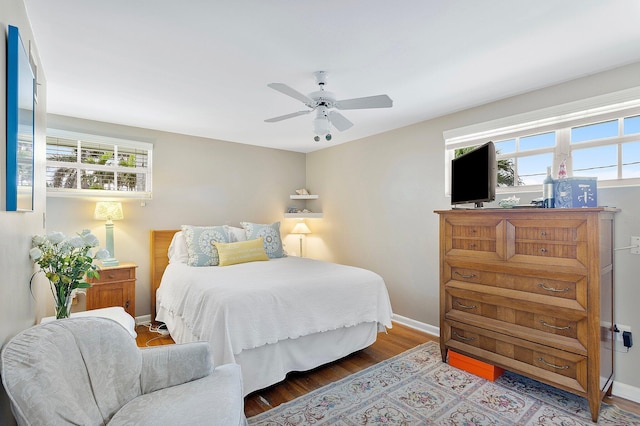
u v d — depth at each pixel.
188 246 3.62
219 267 3.40
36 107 1.83
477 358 2.53
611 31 1.85
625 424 1.97
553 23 1.77
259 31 1.85
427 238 3.58
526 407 2.15
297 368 2.54
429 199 3.55
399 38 1.92
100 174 3.68
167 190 4.07
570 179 2.18
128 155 3.85
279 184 5.10
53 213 3.38
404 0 1.57
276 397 2.30
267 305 2.37
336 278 2.84
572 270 2.06
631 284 2.25
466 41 1.96
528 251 2.26
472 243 2.58
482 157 2.60
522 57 2.16
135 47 2.03
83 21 1.74
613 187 2.34
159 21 1.75
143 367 1.56
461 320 2.64
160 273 3.88
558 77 2.48
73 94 2.81
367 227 4.30
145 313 3.88
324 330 2.62
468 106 3.14
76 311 3.17
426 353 3.00
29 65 1.46
